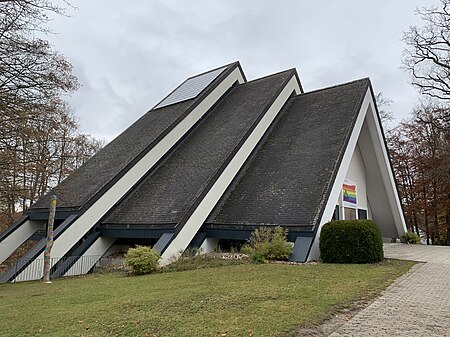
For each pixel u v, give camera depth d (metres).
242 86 27.69
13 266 15.77
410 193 34.81
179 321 6.11
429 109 33.31
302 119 21.22
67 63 15.20
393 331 5.66
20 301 9.39
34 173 16.50
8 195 16.58
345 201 20.02
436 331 5.69
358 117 18.88
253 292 8.02
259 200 16.31
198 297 7.75
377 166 22.27
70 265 16.52
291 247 13.52
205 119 24.92
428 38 27.30
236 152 18.61
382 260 13.48
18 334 6.01
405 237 23.69
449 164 28.72
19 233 21.45
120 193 19.38
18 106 13.41
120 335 5.62
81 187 20.53
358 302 7.34
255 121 20.28
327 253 13.16
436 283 9.47
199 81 28.92
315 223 13.74
